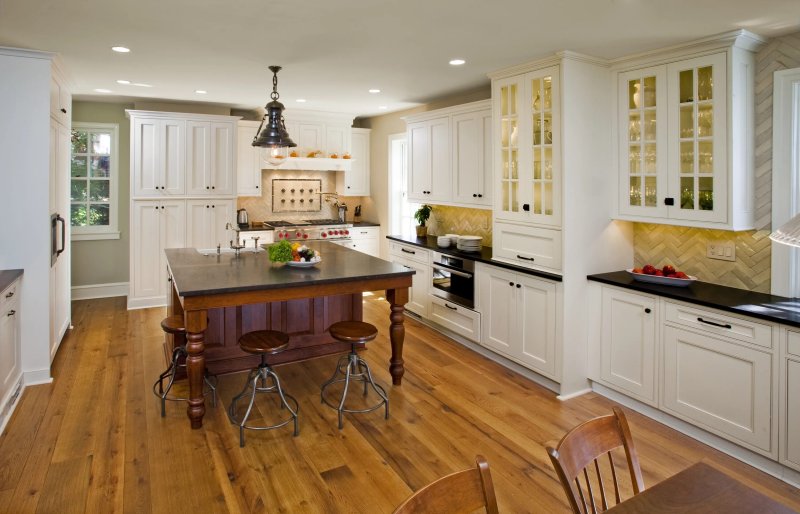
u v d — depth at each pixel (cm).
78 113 630
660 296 334
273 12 292
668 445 314
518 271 414
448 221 611
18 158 385
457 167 518
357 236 736
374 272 384
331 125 718
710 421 308
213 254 466
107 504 249
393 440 317
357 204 794
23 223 389
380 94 552
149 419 340
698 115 334
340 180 764
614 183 392
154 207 617
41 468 279
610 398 381
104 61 409
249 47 365
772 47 319
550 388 398
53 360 445
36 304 394
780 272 319
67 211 508
